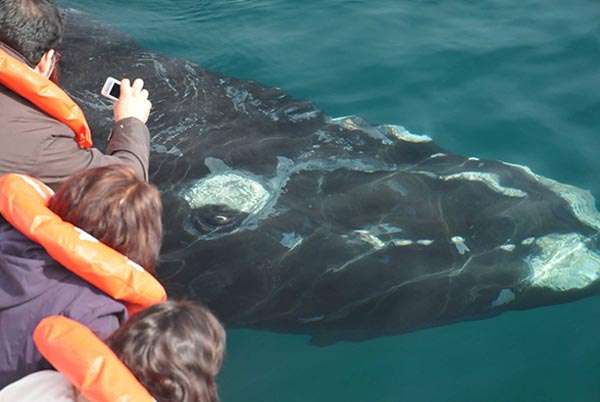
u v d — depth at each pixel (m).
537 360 6.73
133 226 4.07
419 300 6.91
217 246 7.07
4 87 5.15
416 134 8.71
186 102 8.71
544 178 8.09
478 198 7.66
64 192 4.14
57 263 4.11
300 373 6.65
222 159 7.90
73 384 3.61
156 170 7.71
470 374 6.64
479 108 9.30
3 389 3.93
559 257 7.19
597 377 6.59
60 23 5.44
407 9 10.98
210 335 3.51
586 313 7.10
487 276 7.02
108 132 8.02
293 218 7.31
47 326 3.57
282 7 10.95
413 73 9.79
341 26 10.59
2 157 5.10
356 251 7.09
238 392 6.49
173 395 3.42
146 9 10.86
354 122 8.72
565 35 10.49
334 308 6.85
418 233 7.25
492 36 10.45
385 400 6.46
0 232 4.38
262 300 6.84
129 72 9.08
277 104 8.85
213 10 10.84
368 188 7.69
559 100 9.44
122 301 4.07
